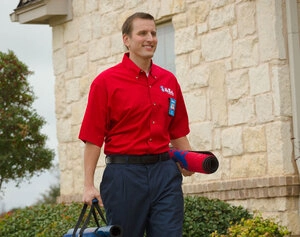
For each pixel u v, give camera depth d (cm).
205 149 1204
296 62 1084
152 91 692
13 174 1761
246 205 1117
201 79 1212
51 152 1791
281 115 1080
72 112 1482
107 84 687
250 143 1125
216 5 1186
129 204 677
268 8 1097
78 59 1466
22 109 1769
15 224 1270
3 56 1766
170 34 1295
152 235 681
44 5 1477
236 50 1151
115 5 1378
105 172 687
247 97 1133
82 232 662
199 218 1082
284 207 1064
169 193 678
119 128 686
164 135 693
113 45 1384
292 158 1080
